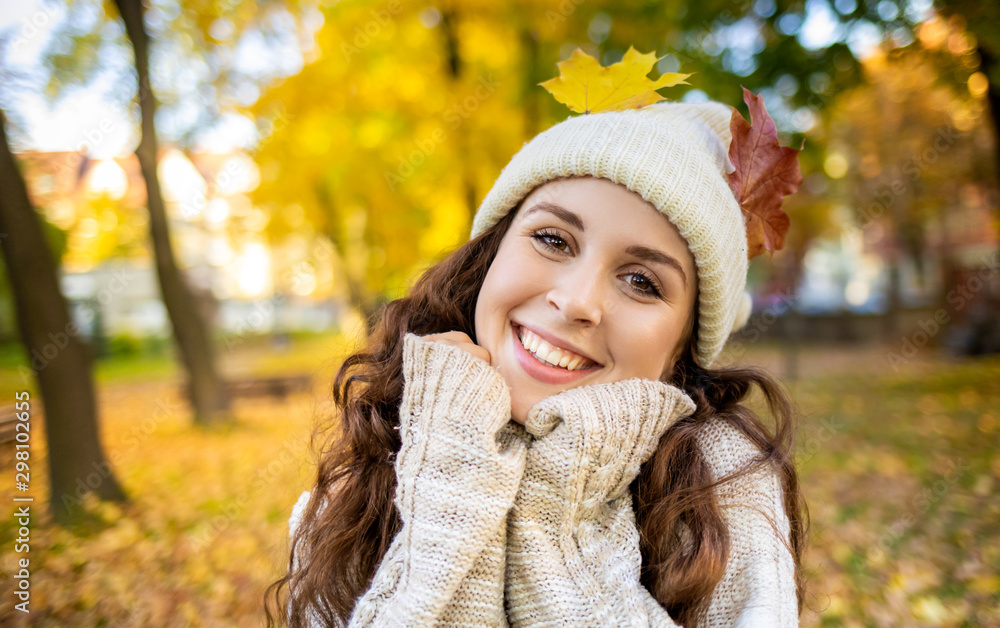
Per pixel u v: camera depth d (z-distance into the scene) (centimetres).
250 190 820
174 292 782
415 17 707
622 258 104
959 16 607
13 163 443
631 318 104
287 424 779
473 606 98
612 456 102
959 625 312
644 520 116
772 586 102
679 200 102
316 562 123
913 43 665
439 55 736
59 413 457
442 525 95
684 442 119
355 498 128
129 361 1845
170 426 783
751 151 126
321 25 695
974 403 834
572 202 106
